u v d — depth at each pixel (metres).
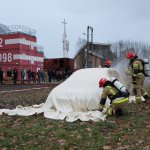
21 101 16.47
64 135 8.19
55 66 53.09
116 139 7.80
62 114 10.75
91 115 10.30
